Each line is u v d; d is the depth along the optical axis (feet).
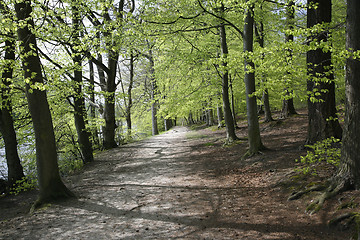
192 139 63.82
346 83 16.19
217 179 27.53
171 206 20.79
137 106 101.81
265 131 51.72
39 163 23.63
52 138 24.06
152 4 32.91
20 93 35.58
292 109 59.06
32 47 21.43
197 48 39.09
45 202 23.27
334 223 13.98
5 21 23.25
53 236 16.58
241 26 40.63
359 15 14.83
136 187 27.68
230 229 15.64
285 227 15.06
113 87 56.13
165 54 42.14
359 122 15.69
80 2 32.55
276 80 18.78
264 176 25.12
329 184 17.78
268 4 43.01
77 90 40.73
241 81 63.93
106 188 28.19
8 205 25.55
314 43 16.49
